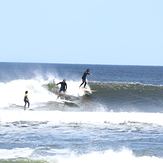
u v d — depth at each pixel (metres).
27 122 51.47
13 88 73.50
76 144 38.09
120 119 54.47
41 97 72.81
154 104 71.88
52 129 46.62
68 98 75.31
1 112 57.06
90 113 58.19
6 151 34.38
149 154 34.25
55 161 31.28
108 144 38.34
